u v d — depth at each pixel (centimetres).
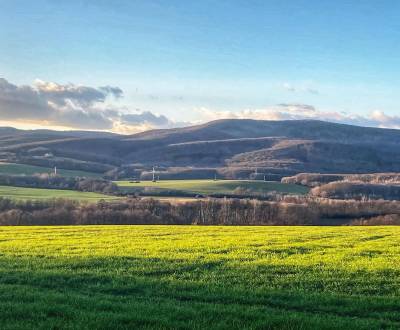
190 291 1722
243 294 1666
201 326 1245
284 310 1464
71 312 1354
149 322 1277
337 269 2167
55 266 2183
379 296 1659
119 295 1658
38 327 1211
